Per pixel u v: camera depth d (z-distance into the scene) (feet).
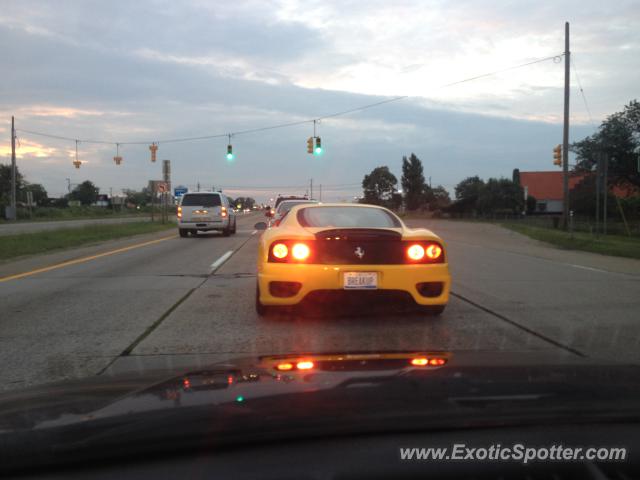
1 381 13.30
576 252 54.85
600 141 141.38
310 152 100.53
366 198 344.08
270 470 5.08
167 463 5.14
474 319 20.20
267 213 77.97
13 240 56.03
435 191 355.15
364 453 5.23
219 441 5.25
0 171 262.26
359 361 7.87
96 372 13.97
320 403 5.86
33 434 5.39
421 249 18.19
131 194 420.77
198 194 72.23
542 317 20.56
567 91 91.66
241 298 24.72
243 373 7.25
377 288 17.70
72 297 25.11
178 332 18.26
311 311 20.92
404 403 5.87
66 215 202.28
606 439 5.46
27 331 18.52
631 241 69.67
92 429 5.36
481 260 42.65
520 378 6.79
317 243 17.78
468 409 5.77
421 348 16.10
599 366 7.51
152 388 6.73
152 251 49.62
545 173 255.70
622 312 21.58
